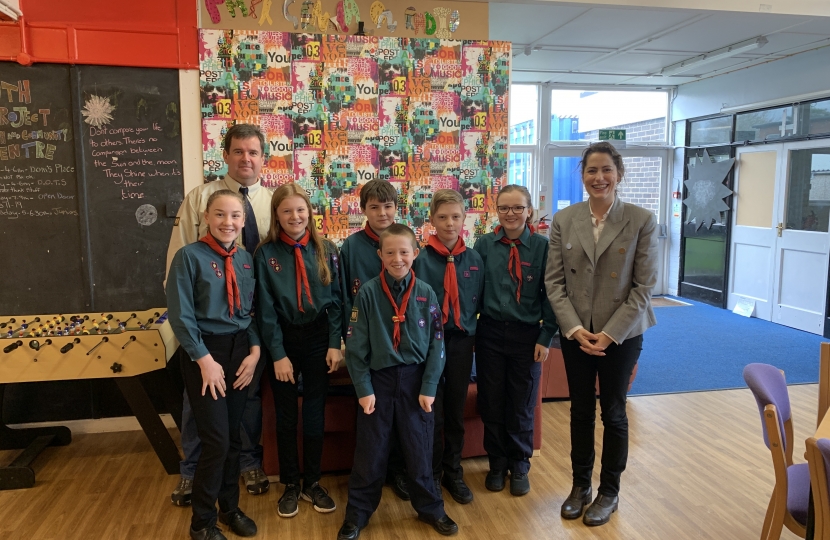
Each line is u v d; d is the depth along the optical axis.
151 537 2.22
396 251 2.12
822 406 1.95
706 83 6.36
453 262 2.41
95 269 3.11
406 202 3.52
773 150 5.59
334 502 2.45
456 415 2.47
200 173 3.19
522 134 6.56
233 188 2.44
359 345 2.19
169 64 3.10
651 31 4.46
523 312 2.44
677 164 6.95
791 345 4.88
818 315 5.17
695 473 2.73
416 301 2.21
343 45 3.33
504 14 4.00
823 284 5.12
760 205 5.80
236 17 3.22
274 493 2.56
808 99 5.14
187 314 2.00
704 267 6.64
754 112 5.79
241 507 2.44
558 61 5.48
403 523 2.32
